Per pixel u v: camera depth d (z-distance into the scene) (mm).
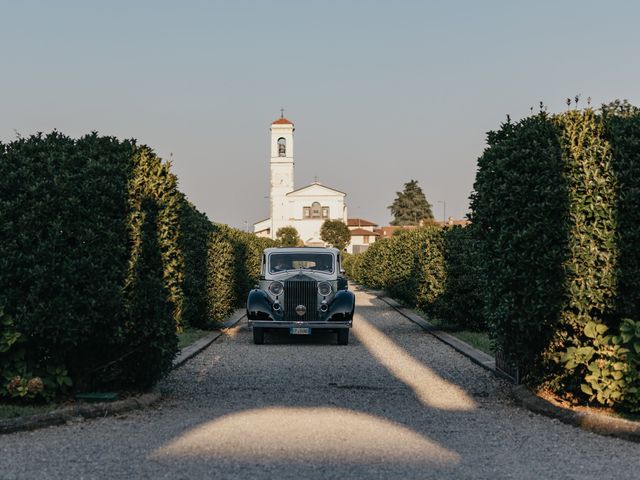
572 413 7574
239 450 6246
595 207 8219
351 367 12219
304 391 9695
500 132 9359
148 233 8859
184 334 17094
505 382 10523
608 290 8125
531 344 8828
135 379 9062
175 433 6922
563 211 8305
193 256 17250
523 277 8359
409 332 18641
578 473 5562
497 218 8828
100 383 9000
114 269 8250
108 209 8398
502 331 9008
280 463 5824
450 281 17172
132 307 8406
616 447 6434
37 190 7938
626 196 8047
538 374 8914
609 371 7797
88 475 5449
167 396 9227
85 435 6816
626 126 8219
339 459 5973
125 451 6188
